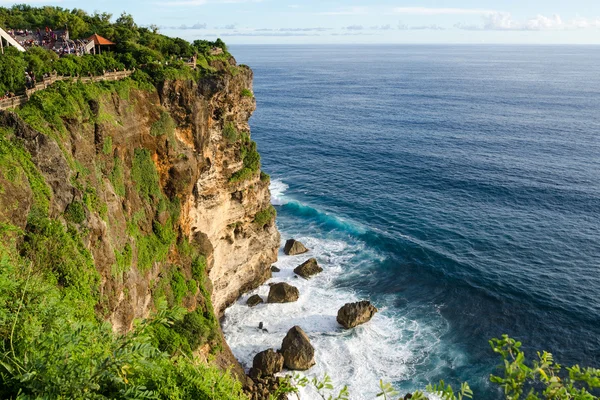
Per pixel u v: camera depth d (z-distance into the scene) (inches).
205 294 1861.5
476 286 2233.0
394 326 1995.6
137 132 1593.3
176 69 1788.9
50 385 446.0
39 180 1048.2
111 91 1520.7
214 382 680.4
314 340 1908.2
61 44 2102.6
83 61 1694.1
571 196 3196.4
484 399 1624.0
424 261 2458.2
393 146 4544.8
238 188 2169.0
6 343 517.7
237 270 2265.0
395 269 2425.0
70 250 1041.5
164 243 1649.9
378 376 1726.1
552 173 3659.0
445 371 1744.6
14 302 571.5
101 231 1209.4
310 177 3718.0
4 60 1325.0
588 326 1947.6
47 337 514.6
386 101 7504.9
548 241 2600.9
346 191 3417.8
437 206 3105.3
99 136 1381.6
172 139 1736.0
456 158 4101.9
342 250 2635.3
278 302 2167.8
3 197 917.8
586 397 301.4
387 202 3191.4
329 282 2337.6
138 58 1920.5
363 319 1987.0
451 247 2571.4
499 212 2984.7
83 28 2330.2
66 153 1202.0
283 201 3225.9
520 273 2310.5
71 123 1284.4
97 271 1150.3
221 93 1951.3
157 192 1658.5
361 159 4146.2
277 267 2485.2
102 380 495.8
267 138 4911.4
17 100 1232.2
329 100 7593.5
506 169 3774.6
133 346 503.2
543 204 3088.1
